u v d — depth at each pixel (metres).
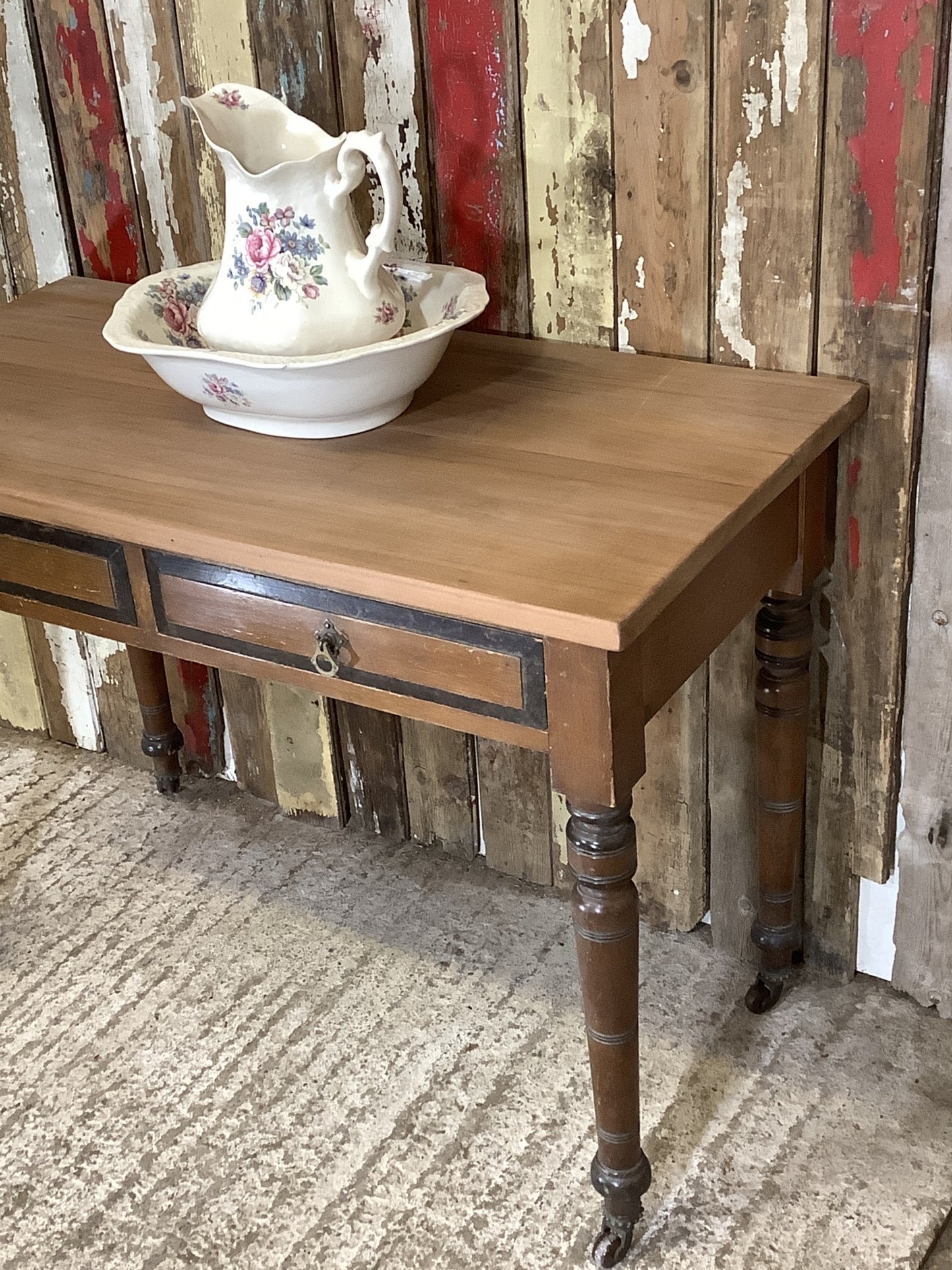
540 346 1.53
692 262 1.42
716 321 1.44
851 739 1.57
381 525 1.19
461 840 1.95
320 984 1.77
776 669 1.49
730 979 1.73
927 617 1.46
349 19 1.49
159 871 1.98
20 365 1.55
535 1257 1.41
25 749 2.25
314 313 1.33
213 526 1.20
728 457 1.26
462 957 1.79
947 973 1.64
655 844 1.76
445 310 1.45
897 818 1.60
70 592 1.35
